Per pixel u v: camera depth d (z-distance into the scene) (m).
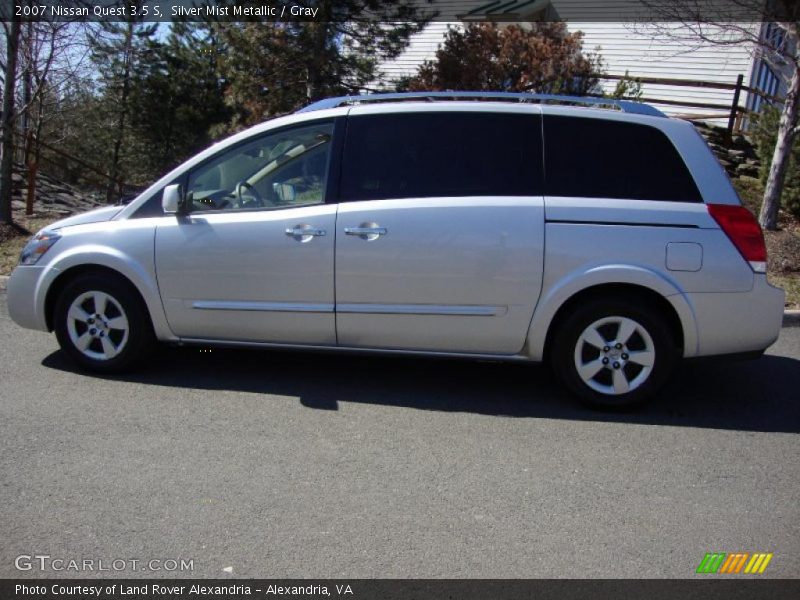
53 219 11.22
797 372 5.69
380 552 3.11
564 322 4.63
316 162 4.86
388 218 4.64
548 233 4.51
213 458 3.94
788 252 8.34
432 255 4.59
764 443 4.32
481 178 4.66
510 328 4.63
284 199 4.88
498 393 5.05
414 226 4.60
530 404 4.86
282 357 5.71
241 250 4.80
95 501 3.46
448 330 4.69
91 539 3.15
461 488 3.68
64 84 14.55
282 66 12.15
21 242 9.32
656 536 3.28
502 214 4.55
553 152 4.65
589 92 13.23
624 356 4.62
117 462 3.86
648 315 4.54
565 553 3.13
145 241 4.93
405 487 3.67
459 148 4.72
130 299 5.02
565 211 4.53
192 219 4.91
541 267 4.52
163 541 3.15
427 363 5.66
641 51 15.41
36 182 15.01
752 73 14.64
